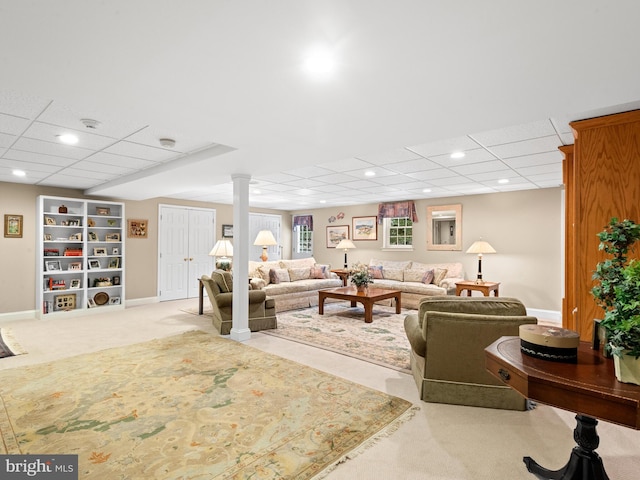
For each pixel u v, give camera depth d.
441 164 4.24
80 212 6.09
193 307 6.62
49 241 5.64
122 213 6.43
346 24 1.37
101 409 2.49
